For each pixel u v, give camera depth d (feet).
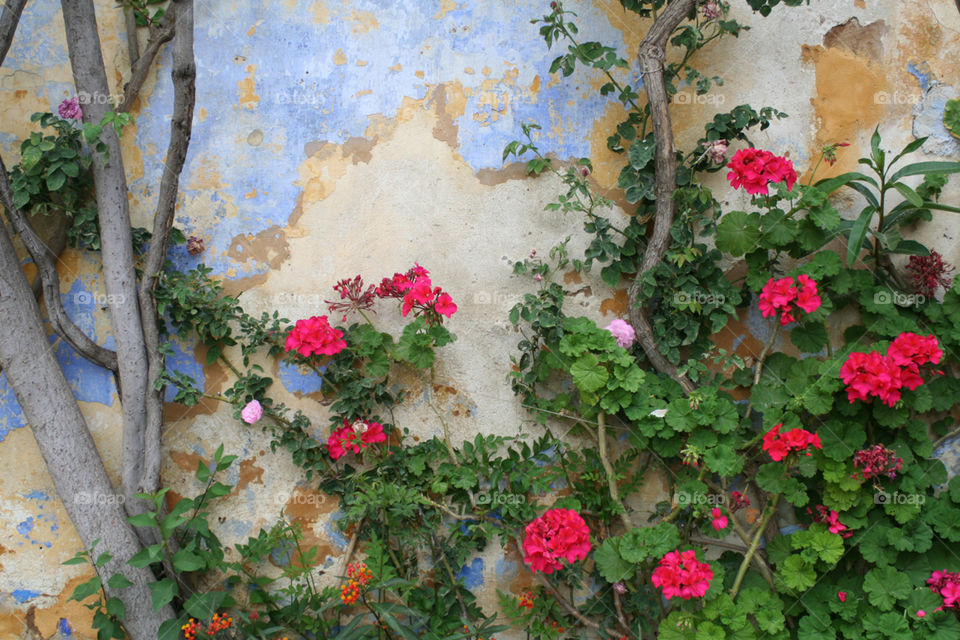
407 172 9.32
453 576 9.21
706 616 8.25
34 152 8.39
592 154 9.32
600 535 9.22
